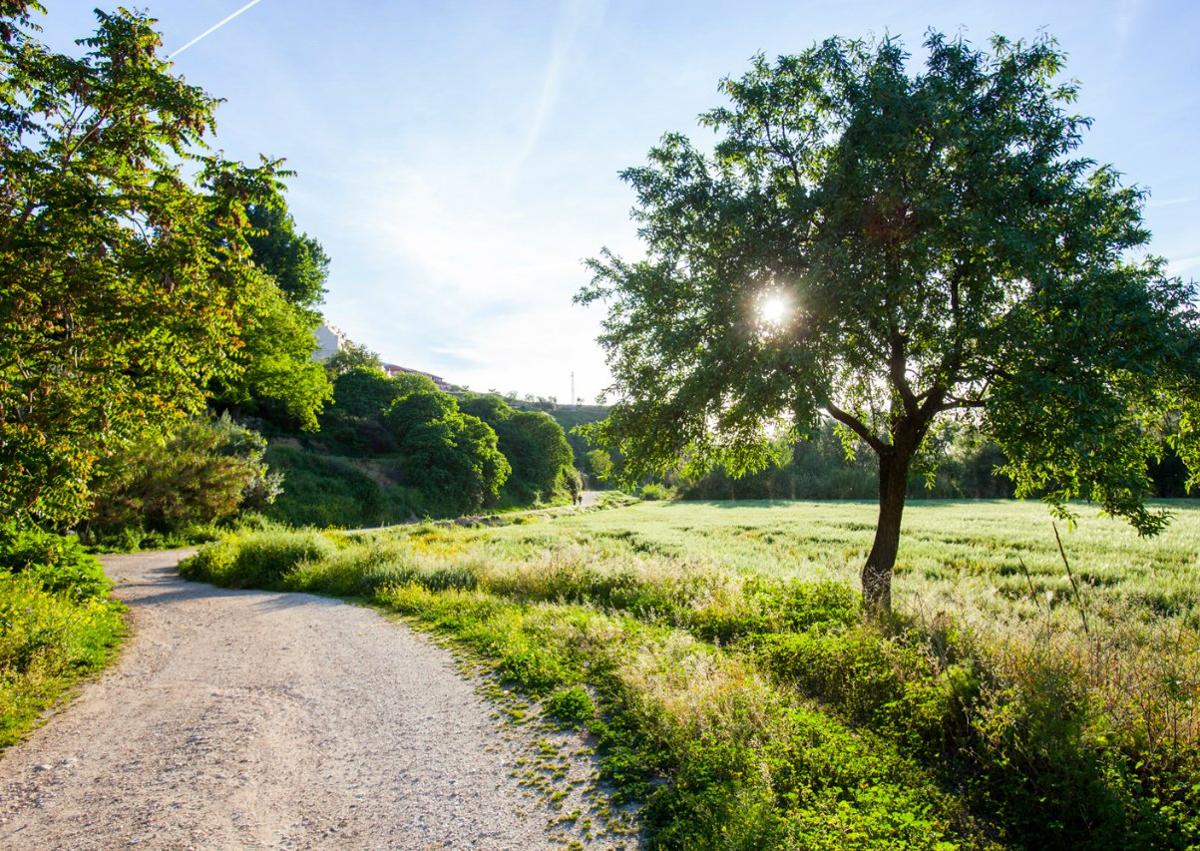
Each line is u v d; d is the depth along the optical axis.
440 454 54.88
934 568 17.64
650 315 10.20
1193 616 11.33
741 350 8.50
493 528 36.91
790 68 9.16
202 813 4.84
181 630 11.66
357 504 44.16
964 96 7.98
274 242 46.28
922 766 5.37
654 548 24.17
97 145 7.13
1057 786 4.55
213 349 7.92
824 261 7.88
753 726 5.70
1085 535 25.64
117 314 6.82
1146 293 7.38
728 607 10.23
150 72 7.03
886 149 7.82
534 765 5.51
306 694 7.71
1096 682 5.76
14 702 7.22
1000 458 55.94
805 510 50.09
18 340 6.74
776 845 3.96
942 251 7.99
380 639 10.33
